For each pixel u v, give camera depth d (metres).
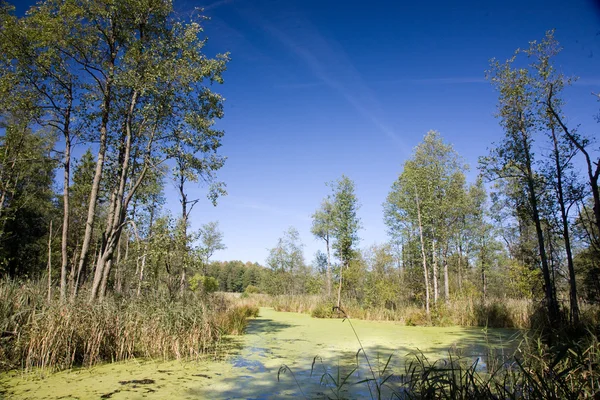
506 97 14.27
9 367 6.88
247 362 8.31
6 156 17.52
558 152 13.41
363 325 16.73
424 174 20.73
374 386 6.26
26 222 24.27
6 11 10.95
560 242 19.44
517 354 8.35
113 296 10.04
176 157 13.02
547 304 13.16
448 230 23.78
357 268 24.67
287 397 5.67
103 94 12.28
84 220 21.66
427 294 18.17
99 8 11.23
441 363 8.01
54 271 17.55
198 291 15.74
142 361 8.17
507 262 25.12
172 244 12.27
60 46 11.23
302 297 27.95
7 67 11.23
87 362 7.66
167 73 11.68
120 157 13.30
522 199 14.73
